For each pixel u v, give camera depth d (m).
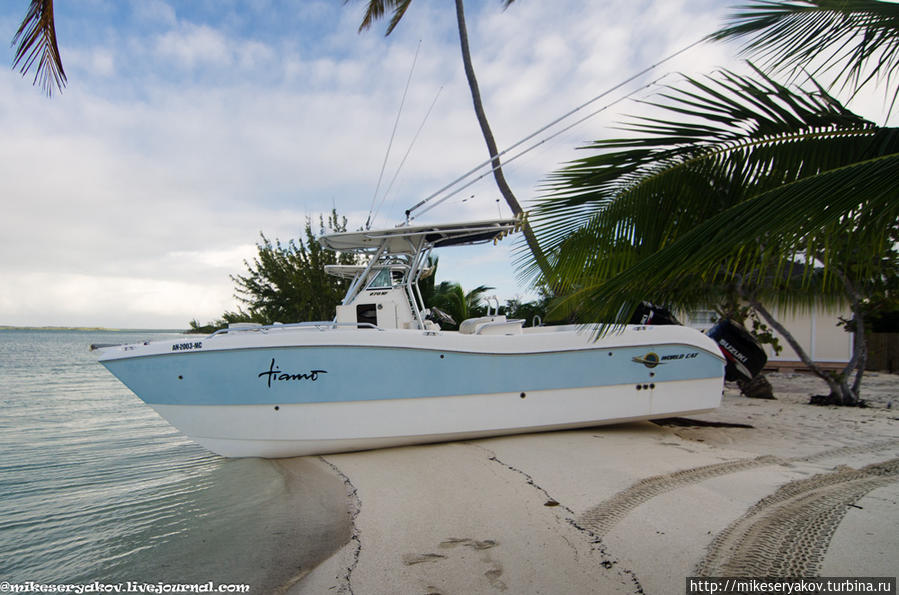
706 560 2.93
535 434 6.06
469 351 5.70
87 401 13.10
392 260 7.30
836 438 5.95
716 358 6.39
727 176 2.95
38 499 4.91
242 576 3.19
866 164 2.10
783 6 2.91
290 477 5.05
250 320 18.64
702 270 2.47
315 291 17.75
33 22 3.37
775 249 2.37
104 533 4.00
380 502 4.20
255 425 5.55
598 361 6.05
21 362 31.86
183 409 5.64
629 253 3.23
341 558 3.27
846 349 14.23
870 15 2.75
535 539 3.35
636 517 3.58
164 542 3.77
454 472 4.80
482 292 17.73
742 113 2.82
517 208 12.43
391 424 5.55
